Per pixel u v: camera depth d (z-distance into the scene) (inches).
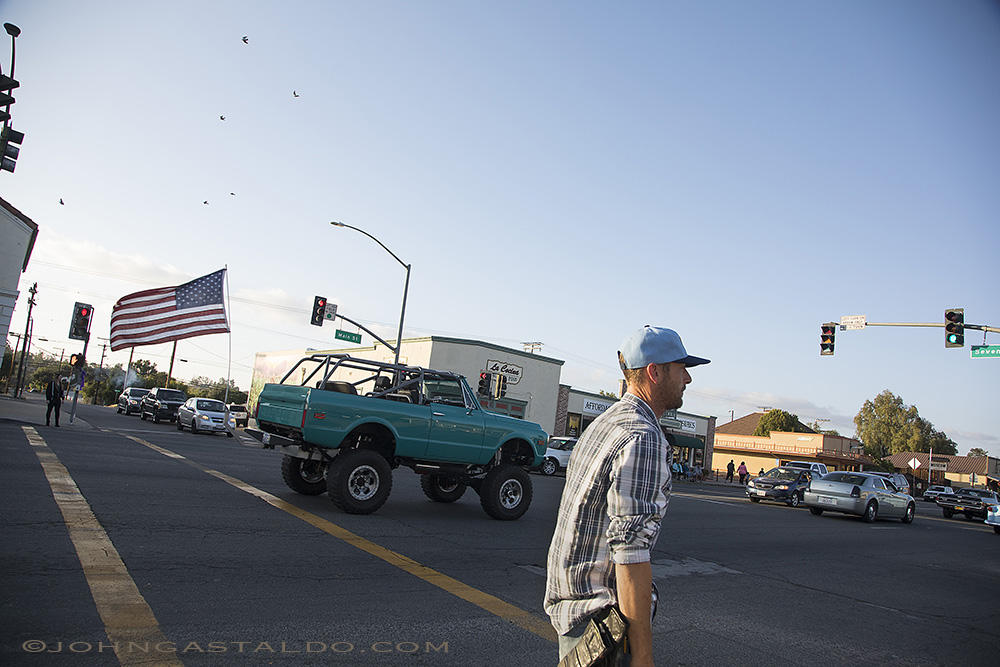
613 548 79.9
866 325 854.5
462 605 217.8
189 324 928.9
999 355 761.0
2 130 463.2
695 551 397.4
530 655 178.2
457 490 476.1
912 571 412.5
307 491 419.2
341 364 401.1
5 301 911.7
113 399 3634.4
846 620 264.7
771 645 217.2
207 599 193.5
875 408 3622.0
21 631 155.4
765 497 941.2
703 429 2011.6
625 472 80.5
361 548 284.7
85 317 895.7
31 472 380.5
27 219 960.3
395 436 386.6
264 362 2306.8
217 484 417.4
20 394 2027.6
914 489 2647.6
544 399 1561.3
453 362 1428.4
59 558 216.8
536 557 310.3
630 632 77.3
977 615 301.1
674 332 93.7
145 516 295.3
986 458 3287.4
